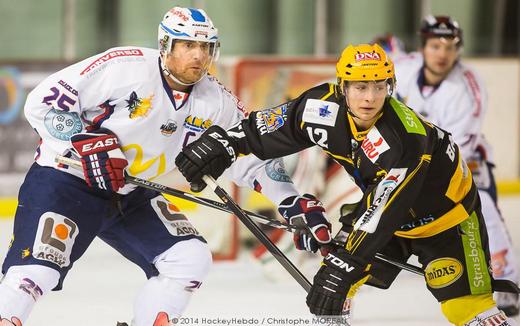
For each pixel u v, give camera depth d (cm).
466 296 1093
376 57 988
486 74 2583
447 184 1068
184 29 1049
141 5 2555
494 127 2616
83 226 1080
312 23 2655
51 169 1088
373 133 1019
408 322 1428
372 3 2683
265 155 1098
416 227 1092
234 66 1938
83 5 2522
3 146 2205
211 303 1524
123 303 1509
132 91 1067
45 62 2216
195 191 1094
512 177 2658
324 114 1045
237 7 2617
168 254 1091
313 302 1030
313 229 1098
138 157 1103
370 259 1021
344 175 1909
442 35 1453
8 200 2222
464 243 1098
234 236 1936
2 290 1008
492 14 2758
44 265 1020
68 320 1383
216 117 1107
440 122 1490
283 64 1958
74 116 1070
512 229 2222
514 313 1420
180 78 1069
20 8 2489
